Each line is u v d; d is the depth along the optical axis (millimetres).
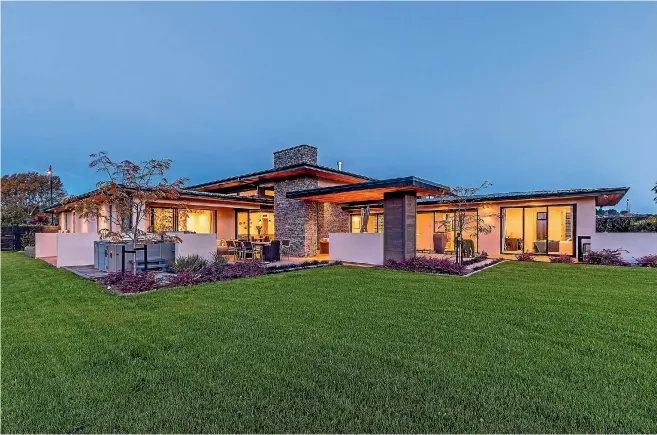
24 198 33156
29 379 3434
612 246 13969
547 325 5031
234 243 14953
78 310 6047
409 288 7934
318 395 3109
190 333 4773
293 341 4441
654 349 4109
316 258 15750
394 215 12711
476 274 10266
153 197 9922
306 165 15133
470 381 3342
